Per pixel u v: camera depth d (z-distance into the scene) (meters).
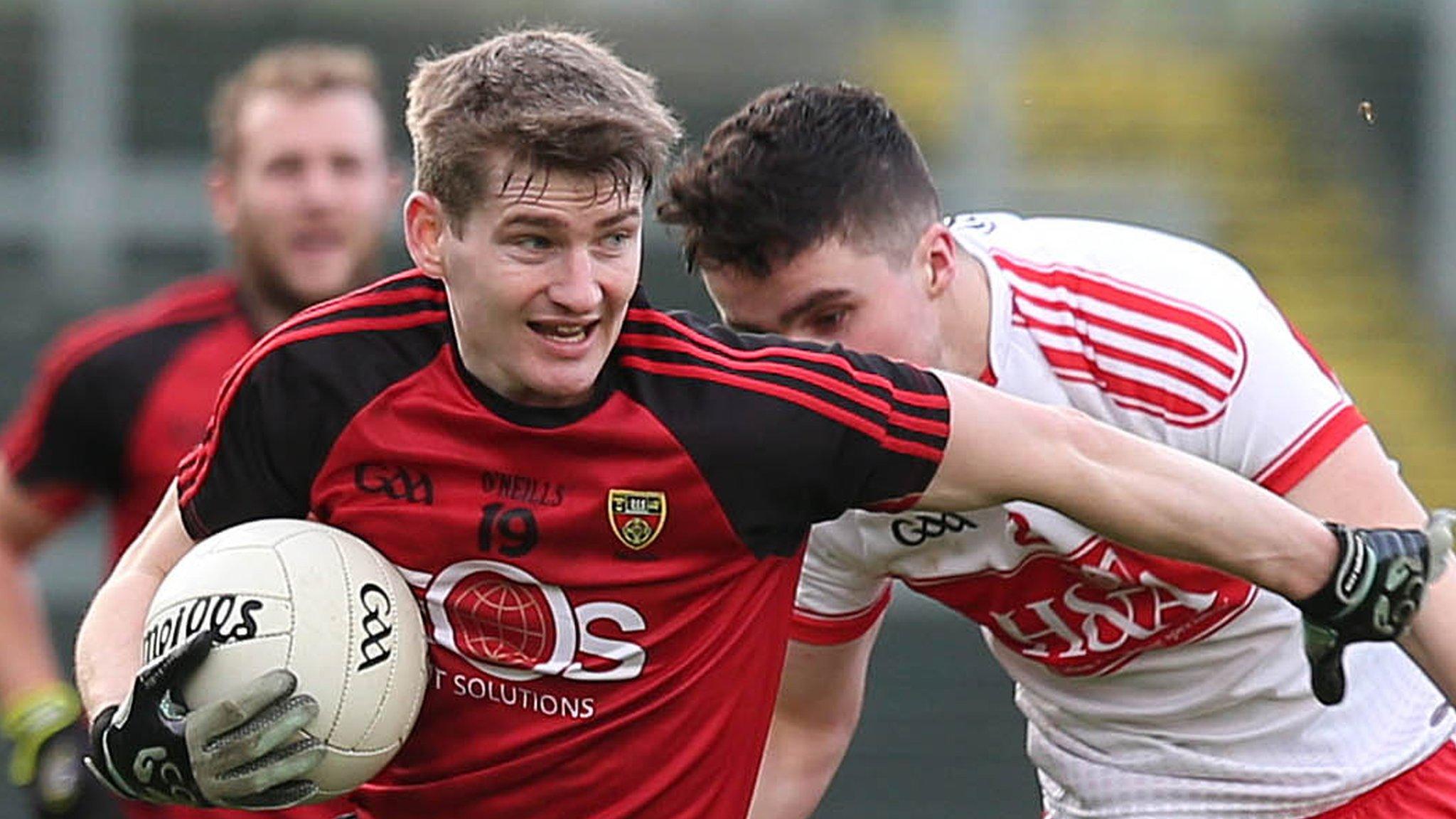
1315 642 13.15
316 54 22.03
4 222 38.66
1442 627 13.52
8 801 34.84
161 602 12.60
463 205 11.99
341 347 12.67
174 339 21.17
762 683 13.28
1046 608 14.95
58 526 21.52
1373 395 43.72
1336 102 47.25
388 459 12.62
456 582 12.75
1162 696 15.27
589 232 11.91
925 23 46.97
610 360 12.62
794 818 16.78
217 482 12.92
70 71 38.47
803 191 13.37
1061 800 16.23
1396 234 45.81
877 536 14.97
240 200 21.38
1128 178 45.34
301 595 12.37
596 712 12.89
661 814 13.12
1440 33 44.41
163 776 12.17
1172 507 12.80
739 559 12.84
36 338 38.75
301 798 12.46
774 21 46.66
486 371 12.48
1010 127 39.41
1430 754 15.69
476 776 13.09
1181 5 48.16
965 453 12.68
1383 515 14.00
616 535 12.62
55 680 21.78
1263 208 45.88
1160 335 14.02
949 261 13.94
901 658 36.88
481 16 45.72
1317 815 15.49
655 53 46.22
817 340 13.69
